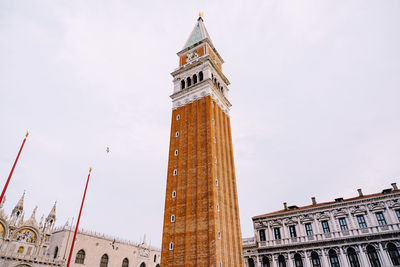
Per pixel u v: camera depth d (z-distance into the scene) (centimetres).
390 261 4800
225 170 5659
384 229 5078
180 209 4981
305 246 5672
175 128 6191
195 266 4259
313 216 5897
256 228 6512
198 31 7831
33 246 6184
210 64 6606
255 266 6106
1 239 5616
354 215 5472
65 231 6656
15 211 6222
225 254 4494
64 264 6297
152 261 9212
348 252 5253
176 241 4653
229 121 6856
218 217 4650
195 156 5381
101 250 7394
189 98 6347
